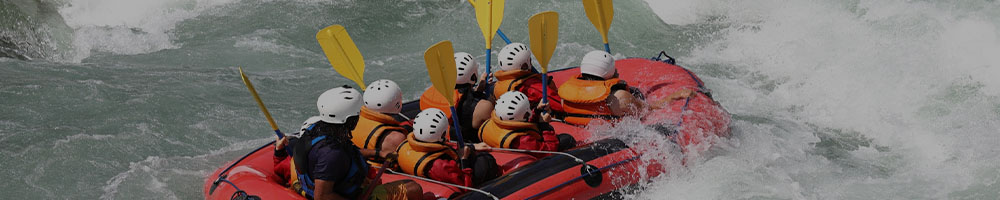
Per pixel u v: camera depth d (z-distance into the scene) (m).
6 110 11.24
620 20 15.97
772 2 16.25
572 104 9.34
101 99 11.81
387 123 7.55
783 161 9.89
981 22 14.26
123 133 10.75
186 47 14.81
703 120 9.59
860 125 11.62
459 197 7.25
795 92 13.02
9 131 10.55
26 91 11.91
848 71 13.34
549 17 8.73
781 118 11.93
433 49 7.45
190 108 11.77
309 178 6.54
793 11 15.80
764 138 10.55
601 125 9.15
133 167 9.82
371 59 14.59
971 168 9.79
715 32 15.84
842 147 10.86
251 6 16.52
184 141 10.71
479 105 8.66
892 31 14.45
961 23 14.30
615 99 9.05
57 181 9.40
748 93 13.00
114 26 15.51
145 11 16.03
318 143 6.36
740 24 16.02
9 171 9.52
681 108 9.73
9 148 10.08
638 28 15.85
